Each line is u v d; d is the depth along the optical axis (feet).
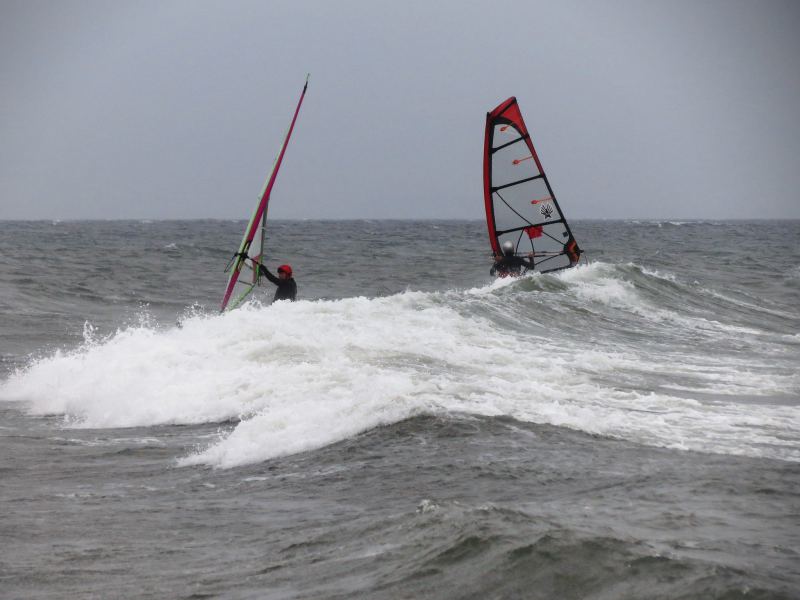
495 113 261.03
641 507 57.82
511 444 80.18
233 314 146.51
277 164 162.20
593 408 96.94
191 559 52.65
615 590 40.32
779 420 92.99
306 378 110.22
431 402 94.58
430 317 170.81
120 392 112.68
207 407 104.63
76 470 81.05
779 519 54.54
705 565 42.57
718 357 158.40
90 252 517.14
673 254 529.45
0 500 69.82
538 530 48.42
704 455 76.38
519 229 264.93
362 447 81.46
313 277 358.84
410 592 42.06
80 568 51.65
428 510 55.47
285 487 71.36
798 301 270.26
